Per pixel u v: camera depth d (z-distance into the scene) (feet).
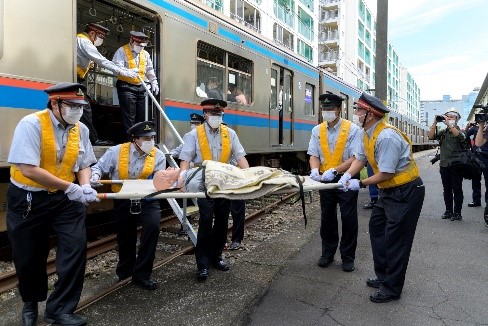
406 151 11.28
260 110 28.55
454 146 20.85
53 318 9.72
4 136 13.05
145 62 18.08
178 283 12.68
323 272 13.79
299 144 35.40
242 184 10.08
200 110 21.99
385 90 33.76
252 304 11.23
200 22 21.99
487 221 19.98
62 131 9.44
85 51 16.02
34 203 9.27
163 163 13.12
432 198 28.53
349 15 157.28
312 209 24.86
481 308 10.98
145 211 12.05
